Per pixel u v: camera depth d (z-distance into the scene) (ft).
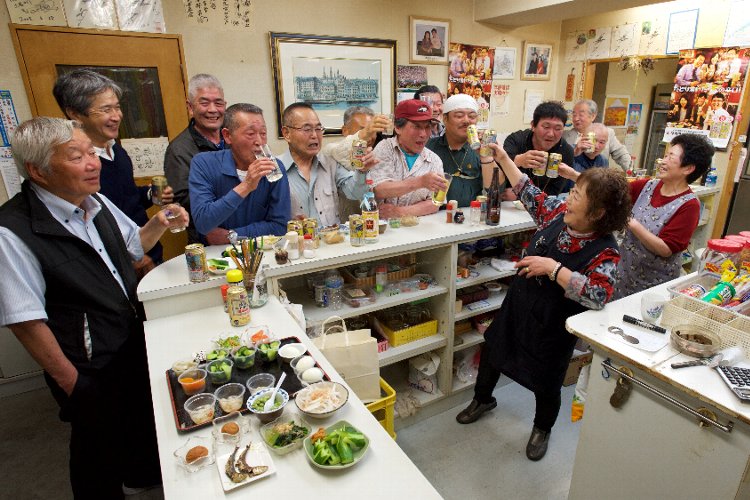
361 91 11.46
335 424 3.27
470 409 7.67
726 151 11.52
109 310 4.66
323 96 10.99
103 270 4.65
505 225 7.29
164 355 4.25
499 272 8.11
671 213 6.77
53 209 4.36
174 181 7.27
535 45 14.26
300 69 10.54
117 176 6.94
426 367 7.65
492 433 7.41
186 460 2.97
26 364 8.54
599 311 4.96
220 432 3.22
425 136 7.29
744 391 3.47
